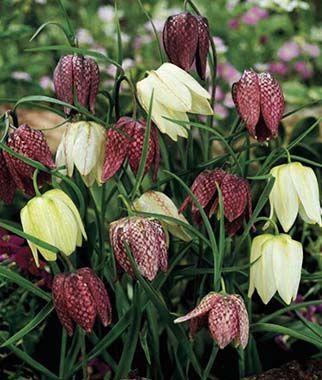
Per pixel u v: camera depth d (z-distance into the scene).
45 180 0.85
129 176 0.96
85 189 0.95
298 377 0.95
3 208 1.16
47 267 1.07
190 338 0.83
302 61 2.16
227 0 2.27
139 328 0.88
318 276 0.90
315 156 1.14
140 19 2.19
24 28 1.50
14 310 1.02
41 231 0.82
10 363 1.02
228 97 1.69
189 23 0.87
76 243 0.83
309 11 2.30
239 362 0.94
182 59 0.88
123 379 0.88
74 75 0.84
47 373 0.88
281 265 0.85
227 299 0.80
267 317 0.90
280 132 1.21
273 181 0.84
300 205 0.86
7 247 1.01
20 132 0.82
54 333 1.00
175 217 0.86
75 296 0.81
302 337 0.87
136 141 0.82
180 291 1.06
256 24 2.21
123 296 0.96
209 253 0.94
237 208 0.83
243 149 0.88
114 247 0.80
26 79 1.71
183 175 0.90
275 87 0.84
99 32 2.14
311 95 1.99
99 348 0.87
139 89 0.83
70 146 0.83
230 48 2.19
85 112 0.82
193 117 0.93
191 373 0.98
